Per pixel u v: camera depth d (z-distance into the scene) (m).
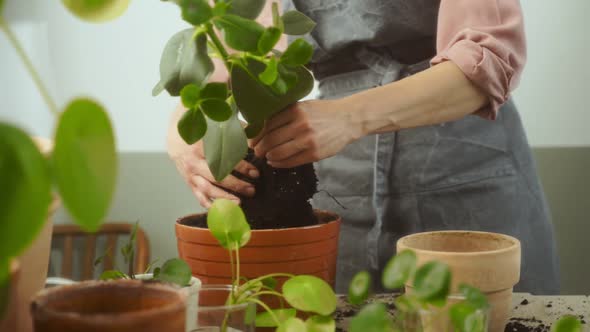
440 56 0.88
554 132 2.12
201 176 0.90
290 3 1.17
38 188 0.30
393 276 0.43
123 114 2.32
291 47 0.63
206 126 0.63
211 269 0.75
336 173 1.19
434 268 0.43
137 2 2.27
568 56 2.09
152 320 0.40
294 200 0.81
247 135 0.75
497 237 0.73
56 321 0.39
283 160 0.79
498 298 0.66
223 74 1.03
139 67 2.30
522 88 2.12
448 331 0.57
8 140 0.31
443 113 0.86
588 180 2.09
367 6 1.08
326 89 1.19
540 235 1.21
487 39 0.86
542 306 0.82
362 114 0.82
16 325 0.49
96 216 0.32
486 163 1.15
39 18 2.30
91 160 0.32
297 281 0.59
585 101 2.09
